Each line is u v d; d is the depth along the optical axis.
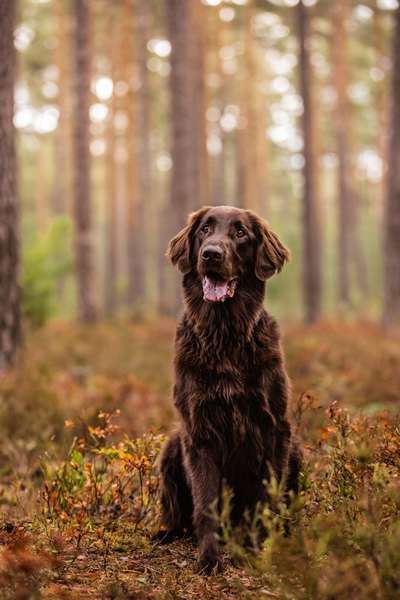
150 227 45.72
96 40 33.66
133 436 6.85
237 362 4.27
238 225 4.55
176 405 4.42
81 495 4.88
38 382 8.43
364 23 31.22
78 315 20.22
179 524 4.66
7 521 4.75
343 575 3.12
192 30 27.77
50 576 3.77
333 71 31.31
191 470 4.30
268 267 4.59
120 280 37.88
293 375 10.36
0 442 6.79
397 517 3.61
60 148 34.19
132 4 29.61
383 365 10.77
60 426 7.12
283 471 4.37
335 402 4.62
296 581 3.20
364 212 56.56
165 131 40.56
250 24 32.06
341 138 32.28
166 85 33.78
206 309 4.37
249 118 34.28
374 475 3.69
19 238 8.79
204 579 3.92
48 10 32.22
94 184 54.84
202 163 30.83
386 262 16.67
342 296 33.09
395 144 16.59
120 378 10.59
